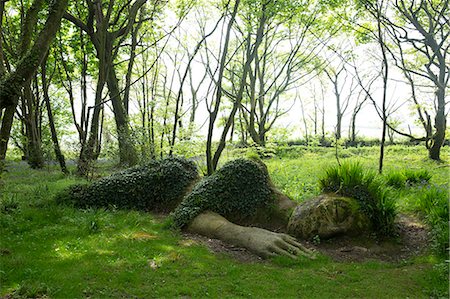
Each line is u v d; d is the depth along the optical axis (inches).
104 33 477.4
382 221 272.7
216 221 292.7
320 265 237.1
